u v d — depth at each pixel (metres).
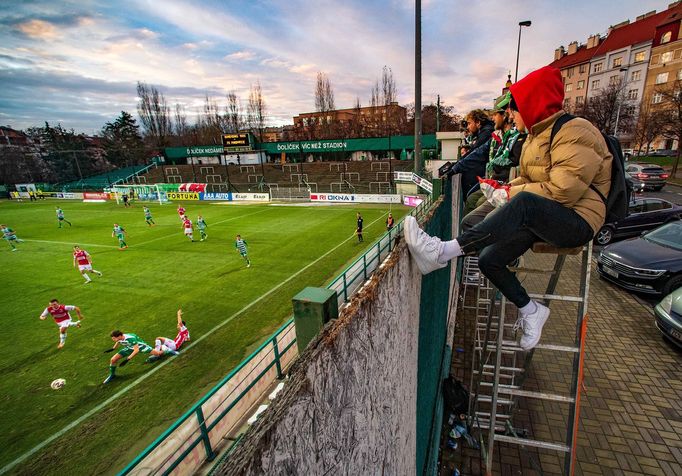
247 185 44.28
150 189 41.94
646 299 7.77
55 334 9.55
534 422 4.61
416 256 1.80
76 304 11.46
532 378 5.43
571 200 1.68
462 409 4.54
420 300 2.46
